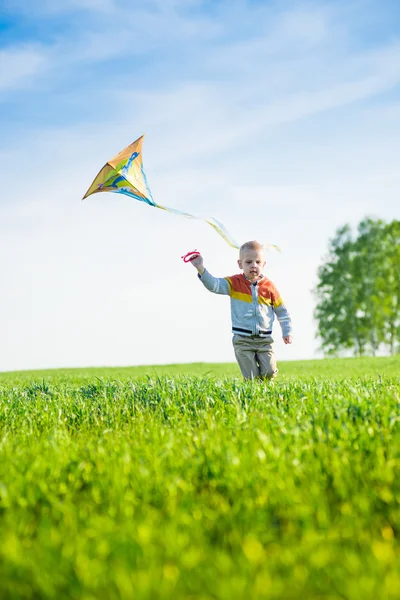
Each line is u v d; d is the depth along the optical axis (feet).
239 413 16.89
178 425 17.22
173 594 7.12
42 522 9.59
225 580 7.26
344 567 7.85
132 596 7.03
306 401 19.34
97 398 23.67
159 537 8.70
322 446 12.86
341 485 10.76
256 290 27.61
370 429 13.89
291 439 13.57
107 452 13.57
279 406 19.12
